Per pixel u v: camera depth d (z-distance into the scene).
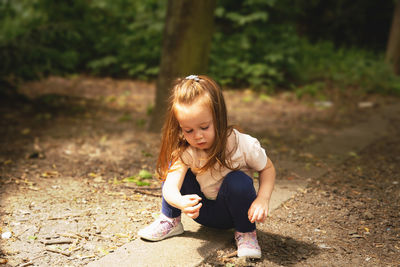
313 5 13.92
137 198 2.92
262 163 2.07
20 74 5.75
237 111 6.78
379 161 4.07
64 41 6.21
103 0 10.22
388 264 2.07
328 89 8.94
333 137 5.10
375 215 2.70
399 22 10.63
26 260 2.04
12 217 2.52
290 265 2.05
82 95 7.57
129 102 7.21
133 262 2.02
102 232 2.37
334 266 2.05
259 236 2.37
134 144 4.48
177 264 2.01
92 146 4.39
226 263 2.05
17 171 3.44
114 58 9.50
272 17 9.80
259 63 8.90
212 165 2.00
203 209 2.21
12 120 5.43
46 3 9.79
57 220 2.50
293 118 6.35
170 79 4.79
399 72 10.70
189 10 4.62
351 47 13.86
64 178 3.32
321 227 2.51
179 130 2.05
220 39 9.40
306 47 11.66
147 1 10.02
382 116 6.57
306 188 3.22
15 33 8.98
